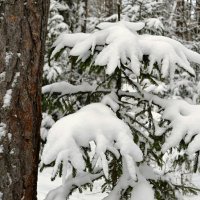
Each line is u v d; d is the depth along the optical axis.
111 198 2.81
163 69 2.59
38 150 2.48
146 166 3.10
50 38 10.46
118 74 2.99
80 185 3.01
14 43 2.24
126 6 8.11
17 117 2.27
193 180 8.23
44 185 7.95
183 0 12.60
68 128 2.25
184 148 2.78
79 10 12.24
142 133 3.00
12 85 2.24
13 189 2.28
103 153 2.17
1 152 2.22
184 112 2.77
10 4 2.23
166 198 3.14
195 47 10.49
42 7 2.41
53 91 3.13
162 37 2.84
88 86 3.19
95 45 2.76
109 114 2.47
